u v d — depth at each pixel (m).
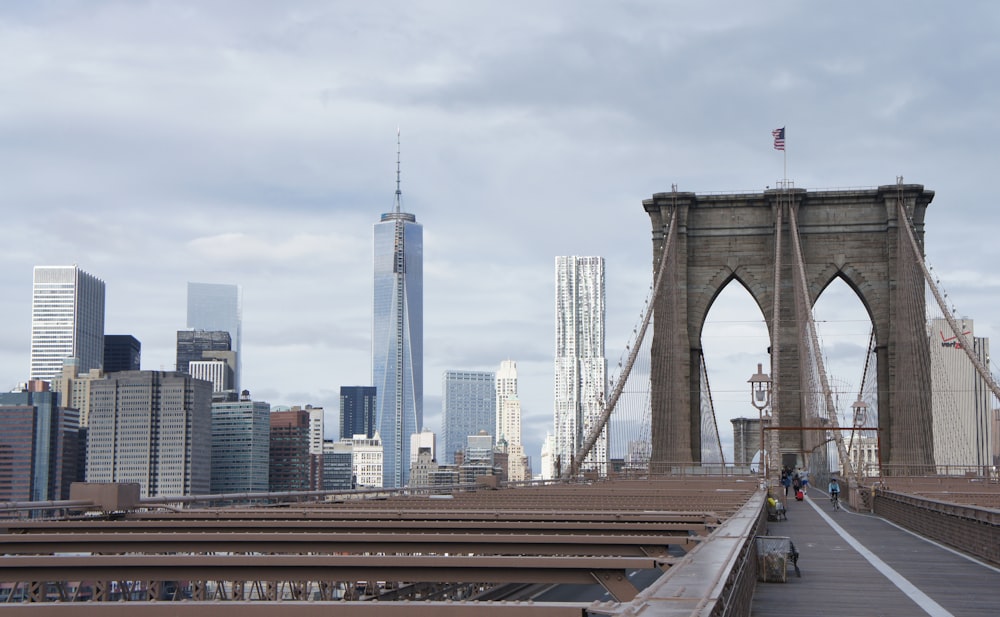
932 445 123.94
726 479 99.50
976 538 32.72
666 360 132.25
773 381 126.31
